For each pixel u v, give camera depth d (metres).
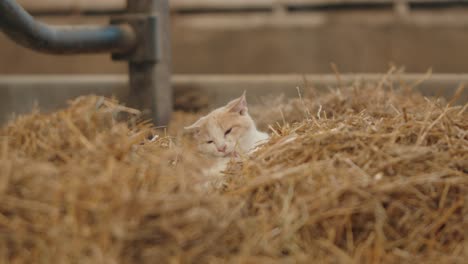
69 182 1.38
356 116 1.61
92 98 1.57
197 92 2.41
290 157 1.50
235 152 1.75
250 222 1.40
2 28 1.74
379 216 1.39
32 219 1.36
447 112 1.59
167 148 1.63
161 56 2.13
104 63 3.13
